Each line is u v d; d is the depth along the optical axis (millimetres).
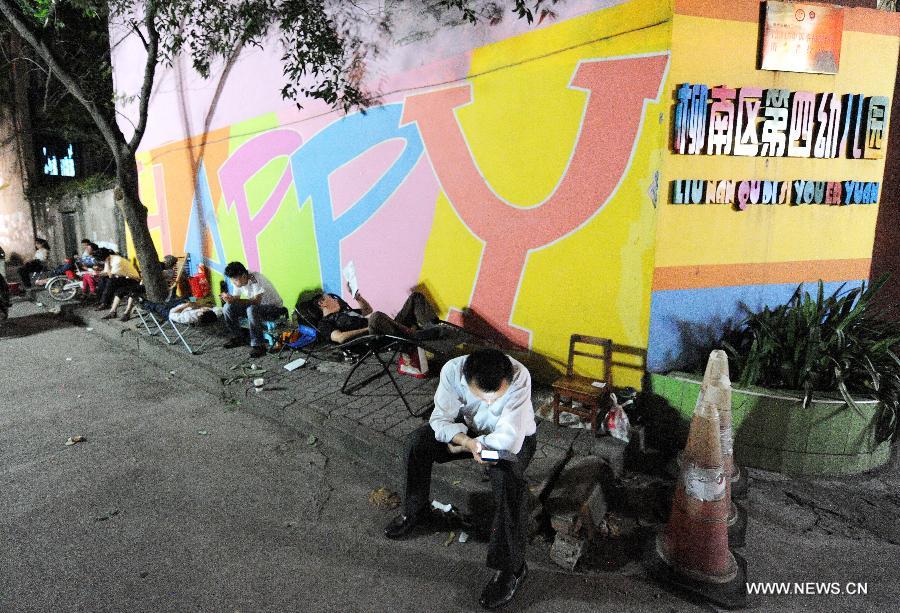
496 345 5031
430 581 2869
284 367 5805
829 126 4098
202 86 8461
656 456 3973
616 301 4137
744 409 3779
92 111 7559
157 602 2715
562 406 4039
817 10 3865
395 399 4812
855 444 3715
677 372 4059
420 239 5582
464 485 3418
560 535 3012
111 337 7980
